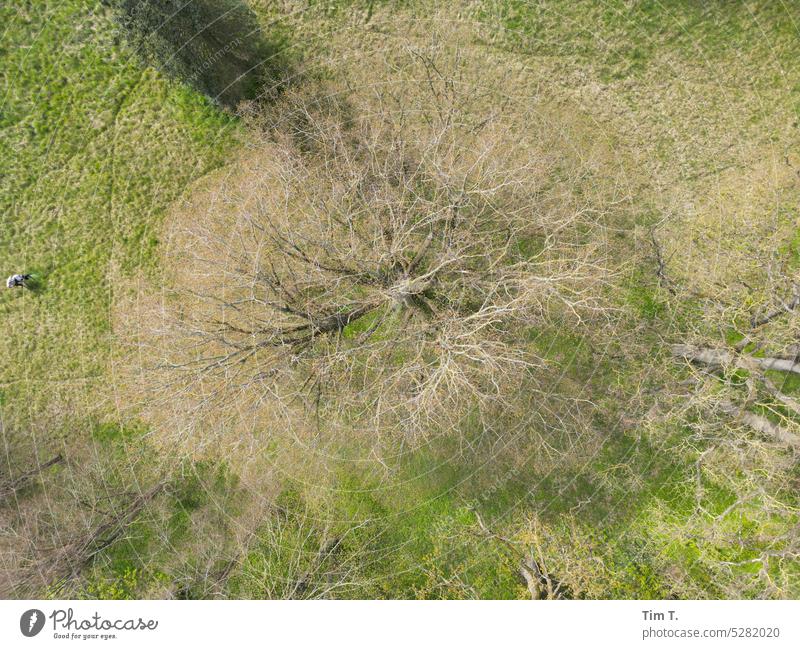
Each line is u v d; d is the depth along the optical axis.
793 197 14.37
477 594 14.20
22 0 15.27
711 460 13.91
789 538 12.54
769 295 12.62
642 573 13.85
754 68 14.72
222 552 14.97
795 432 13.12
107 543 15.14
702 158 14.98
